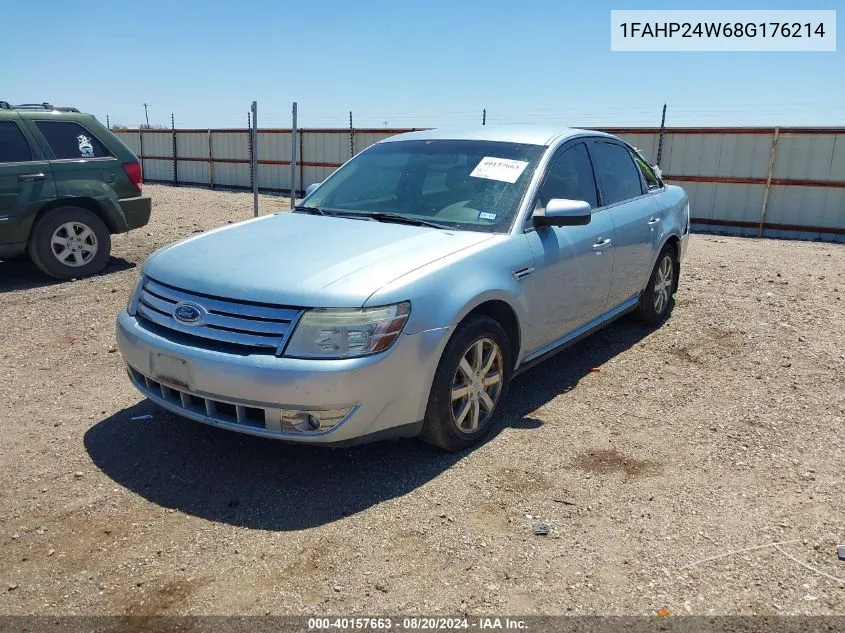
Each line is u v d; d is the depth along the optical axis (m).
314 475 3.66
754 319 6.48
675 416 4.46
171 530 3.17
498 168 4.60
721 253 10.73
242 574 2.87
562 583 2.83
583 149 5.16
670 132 16.02
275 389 3.22
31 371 5.10
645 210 5.74
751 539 3.13
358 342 3.27
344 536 3.13
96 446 3.96
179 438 4.05
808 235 14.98
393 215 4.43
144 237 10.73
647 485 3.60
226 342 3.37
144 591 2.76
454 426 3.79
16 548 3.03
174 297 3.62
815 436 4.18
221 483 3.58
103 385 4.86
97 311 6.60
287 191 23.67
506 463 3.81
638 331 6.23
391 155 5.10
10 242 7.57
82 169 7.96
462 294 3.65
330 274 3.46
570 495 3.50
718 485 3.61
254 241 4.03
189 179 26.98
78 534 3.13
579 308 4.84
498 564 2.94
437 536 3.13
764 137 15.04
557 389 4.91
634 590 2.79
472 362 3.88
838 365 5.33
